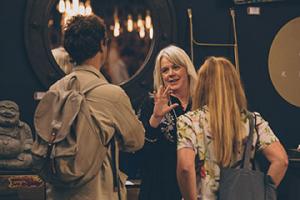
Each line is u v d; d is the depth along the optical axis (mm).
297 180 6359
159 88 4582
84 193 3822
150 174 4699
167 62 4898
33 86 6289
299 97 6797
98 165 3812
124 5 9414
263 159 6387
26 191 5723
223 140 3967
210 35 6625
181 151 4000
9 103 5844
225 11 6648
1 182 5680
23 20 6238
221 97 4031
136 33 9188
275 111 6754
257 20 6703
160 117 4551
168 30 6555
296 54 6785
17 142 5773
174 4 6586
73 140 3793
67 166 3760
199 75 4160
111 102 3889
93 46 3977
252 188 3930
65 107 3826
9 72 6234
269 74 6734
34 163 3840
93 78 3963
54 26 8250
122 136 3914
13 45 6242
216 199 3984
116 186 3924
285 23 6750
